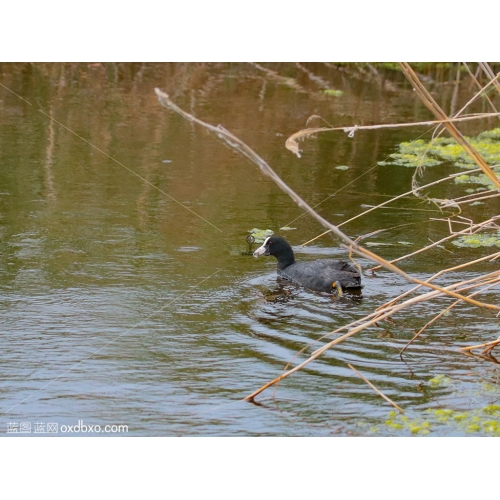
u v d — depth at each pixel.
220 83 37.19
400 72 40.28
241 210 20.47
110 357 12.24
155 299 14.62
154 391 11.20
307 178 23.50
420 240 18.30
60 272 15.82
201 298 14.73
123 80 36.69
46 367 11.88
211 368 11.91
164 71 38.66
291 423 10.25
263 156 25.62
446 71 40.03
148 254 17.06
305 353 12.44
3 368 11.81
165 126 29.23
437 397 11.02
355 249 10.05
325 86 37.47
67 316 13.73
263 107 32.72
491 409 10.64
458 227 19.27
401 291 15.20
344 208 20.80
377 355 12.35
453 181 23.27
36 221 18.95
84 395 11.07
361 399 10.99
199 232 18.66
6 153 24.86
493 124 31.69
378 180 23.36
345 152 26.58
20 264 16.19
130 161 24.64
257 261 16.98
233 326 13.46
